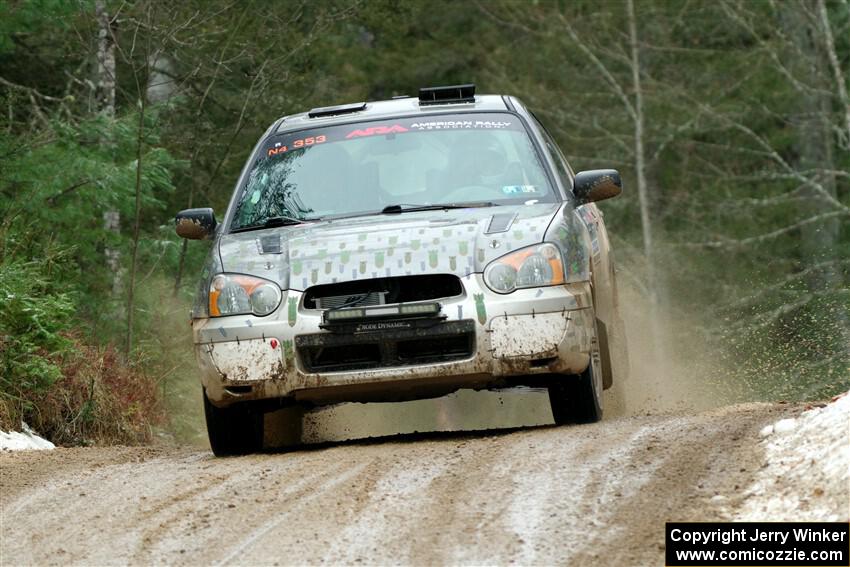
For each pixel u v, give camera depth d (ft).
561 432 89.71
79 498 80.69
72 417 138.10
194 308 96.02
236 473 84.64
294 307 91.71
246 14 229.04
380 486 76.28
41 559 67.41
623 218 397.19
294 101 248.52
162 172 197.16
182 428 167.84
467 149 106.93
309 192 105.70
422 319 90.38
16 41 223.51
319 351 91.61
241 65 235.81
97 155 189.26
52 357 139.64
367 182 105.29
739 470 72.54
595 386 95.61
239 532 69.31
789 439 75.20
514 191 103.40
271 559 64.18
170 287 195.21
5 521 76.28
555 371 91.40
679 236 377.30
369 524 68.74
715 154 396.37
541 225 94.84
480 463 79.92
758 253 371.15
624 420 94.84
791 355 225.97
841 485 65.10
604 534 64.44
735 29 389.19
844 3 345.51
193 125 232.12
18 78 237.04
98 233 186.91
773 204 377.09
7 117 202.90
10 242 159.63
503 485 74.02
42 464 95.81
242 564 63.87
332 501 73.82
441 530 66.80
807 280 337.52
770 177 346.74
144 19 197.67
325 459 87.15
